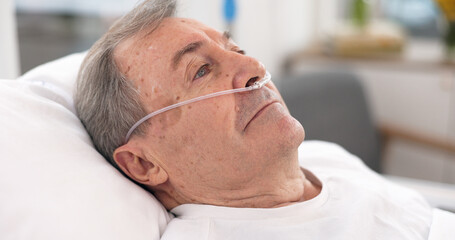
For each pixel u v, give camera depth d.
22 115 1.03
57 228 0.90
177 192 1.19
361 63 2.76
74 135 1.10
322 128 2.22
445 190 1.63
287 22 2.79
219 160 1.10
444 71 2.61
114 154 1.13
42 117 1.07
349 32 2.89
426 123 2.71
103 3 2.12
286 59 2.84
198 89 1.08
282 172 1.15
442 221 1.18
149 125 1.11
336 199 1.20
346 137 2.30
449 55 2.69
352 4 2.99
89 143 1.15
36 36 1.87
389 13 3.41
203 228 1.11
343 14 3.47
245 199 1.16
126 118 1.12
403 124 2.76
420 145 2.45
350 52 2.83
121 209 1.02
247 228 1.10
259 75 1.10
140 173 1.16
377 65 2.73
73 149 1.05
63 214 0.92
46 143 1.01
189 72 1.08
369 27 3.00
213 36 1.15
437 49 3.07
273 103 1.11
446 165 2.71
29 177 0.93
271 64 2.67
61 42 1.99
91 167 1.04
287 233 1.08
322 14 3.36
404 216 1.19
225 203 1.17
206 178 1.13
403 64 2.68
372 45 2.83
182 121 1.09
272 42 2.66
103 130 1.15
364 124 2.38
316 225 1.10
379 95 2.77
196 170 1.12
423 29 3.31
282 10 2.66
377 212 1.15
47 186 0.94
